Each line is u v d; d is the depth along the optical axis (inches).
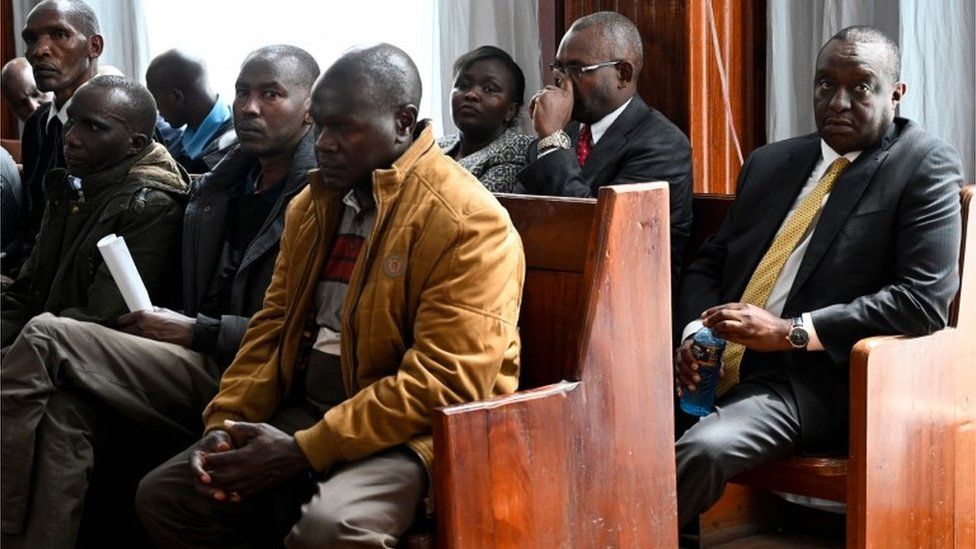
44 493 130.3
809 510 167.2
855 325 129.6
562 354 121.5
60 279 154.7
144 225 153.4
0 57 263.0
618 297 114.0
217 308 147.6
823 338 130.1
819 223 137.5
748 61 181.6
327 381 122.6
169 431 137.8
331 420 112.0
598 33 159.9
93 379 132.3
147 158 157.8
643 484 117.0
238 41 238.4
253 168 152.0
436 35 210.4
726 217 148.8
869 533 126.1
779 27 175.6
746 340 131.3
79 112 155.6
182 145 201.0
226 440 117.9
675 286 153.2
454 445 103.9
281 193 149.0
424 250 114.2
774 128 176.9
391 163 119.2
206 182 150.7
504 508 106.8
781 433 131.5
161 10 243.1
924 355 130.6
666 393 118.7
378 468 110.5
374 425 110.7
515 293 115.0
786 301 137.4
